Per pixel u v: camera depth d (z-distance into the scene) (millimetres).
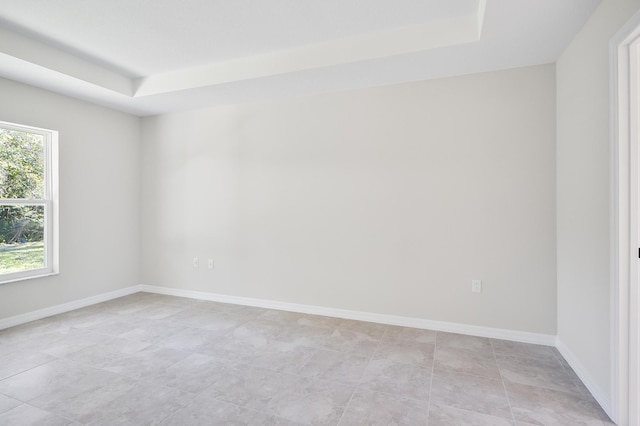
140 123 4398
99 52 2986
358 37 2691
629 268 1716
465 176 2963
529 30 2221
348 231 3387
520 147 2795
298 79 3104
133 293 4363
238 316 3479
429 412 1870
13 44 2627
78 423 1772
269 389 2105
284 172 3660
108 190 4059
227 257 3973
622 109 1716
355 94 3336
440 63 2734
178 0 2199
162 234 4336
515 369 2350
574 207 2318
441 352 2619
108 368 2367
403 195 3170
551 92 2707
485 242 2910
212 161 4027
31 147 3408
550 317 2738
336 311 3451
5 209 3219
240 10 2318
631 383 1720
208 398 2006
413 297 3154
